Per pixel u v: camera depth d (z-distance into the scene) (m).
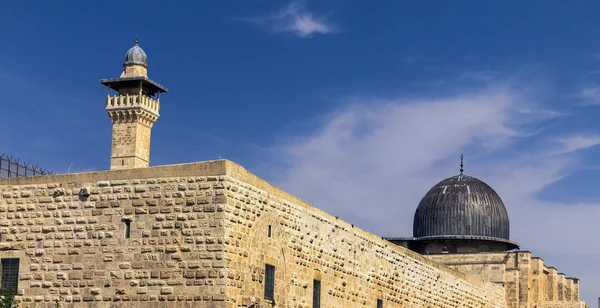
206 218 45.78
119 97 79.88
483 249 96.12
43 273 48.50
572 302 92.88
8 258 49.41
